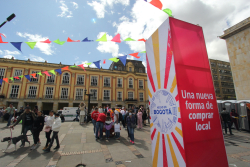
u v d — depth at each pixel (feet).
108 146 17.84
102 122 21.26
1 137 21.85
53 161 13.17
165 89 8.07
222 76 139.74
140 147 17.53
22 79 78.69
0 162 12.90
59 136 22.84
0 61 76.59
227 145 19.19
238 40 50.31
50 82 83.56
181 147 6.72
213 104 8.09
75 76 89.45
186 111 7.09
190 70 7.82
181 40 8.02
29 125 17.92
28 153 15.17
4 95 74.23
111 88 96.22
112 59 18.57
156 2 9.59
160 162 8.17
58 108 87.66
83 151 15.93
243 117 30.66
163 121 8.11
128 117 20.57
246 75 47.47
